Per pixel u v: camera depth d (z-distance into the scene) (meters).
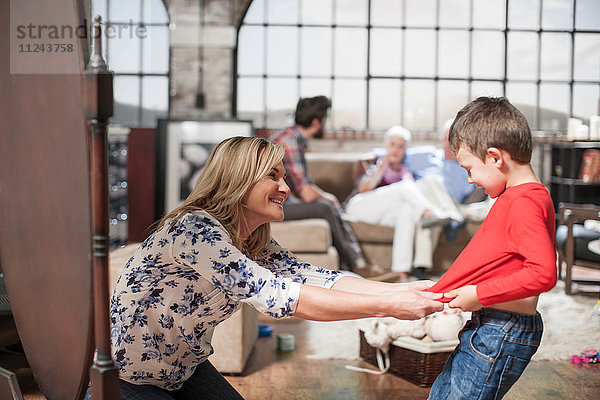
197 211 1.67
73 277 1.37
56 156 1.37
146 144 6.63
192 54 6.84
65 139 1.33
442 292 1.69
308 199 4.98
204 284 1.65
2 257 1.66
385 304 1.61
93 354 1.38
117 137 5.99
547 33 7.22
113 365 1.36
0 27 1.50
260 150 1.71
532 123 7.28
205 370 1.95
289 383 2.81
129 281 1.65
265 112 7.08
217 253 1.57
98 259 1.32
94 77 1.25
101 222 1.31
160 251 1.62
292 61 7.07
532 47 7.22
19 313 1.61
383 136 6.83
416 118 7.16
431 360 2.71
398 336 2.83
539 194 1.64
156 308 1.65
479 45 7.18
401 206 5.23
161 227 1.71
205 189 1.71
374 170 5.91
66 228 1.37
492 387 1.69
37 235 1.48
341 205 5.89
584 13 7.23
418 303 1.62
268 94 7.07
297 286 1.58
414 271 5.39
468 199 5.60
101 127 1.29
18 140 1.49
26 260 1.54
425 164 5.84
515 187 1.69
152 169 6.63
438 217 5.11
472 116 1.75
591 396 2.68
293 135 4.99
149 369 1.69
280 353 3.26
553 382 2.84
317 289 1.59
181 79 6.85
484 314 1.72
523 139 1.69
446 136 5.62
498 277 1.66
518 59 7.22
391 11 7.10
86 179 1.30
